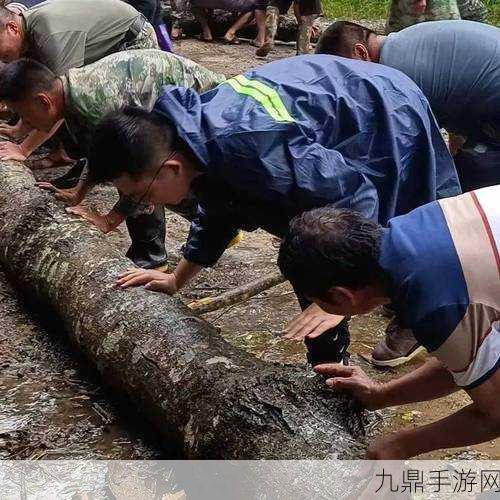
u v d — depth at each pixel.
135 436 2.99
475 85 3.51
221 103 2.56
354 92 2.67
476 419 1.96
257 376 2.57
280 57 9.57
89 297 3.30
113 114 2.60
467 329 1.83
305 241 1.94
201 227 3.08
